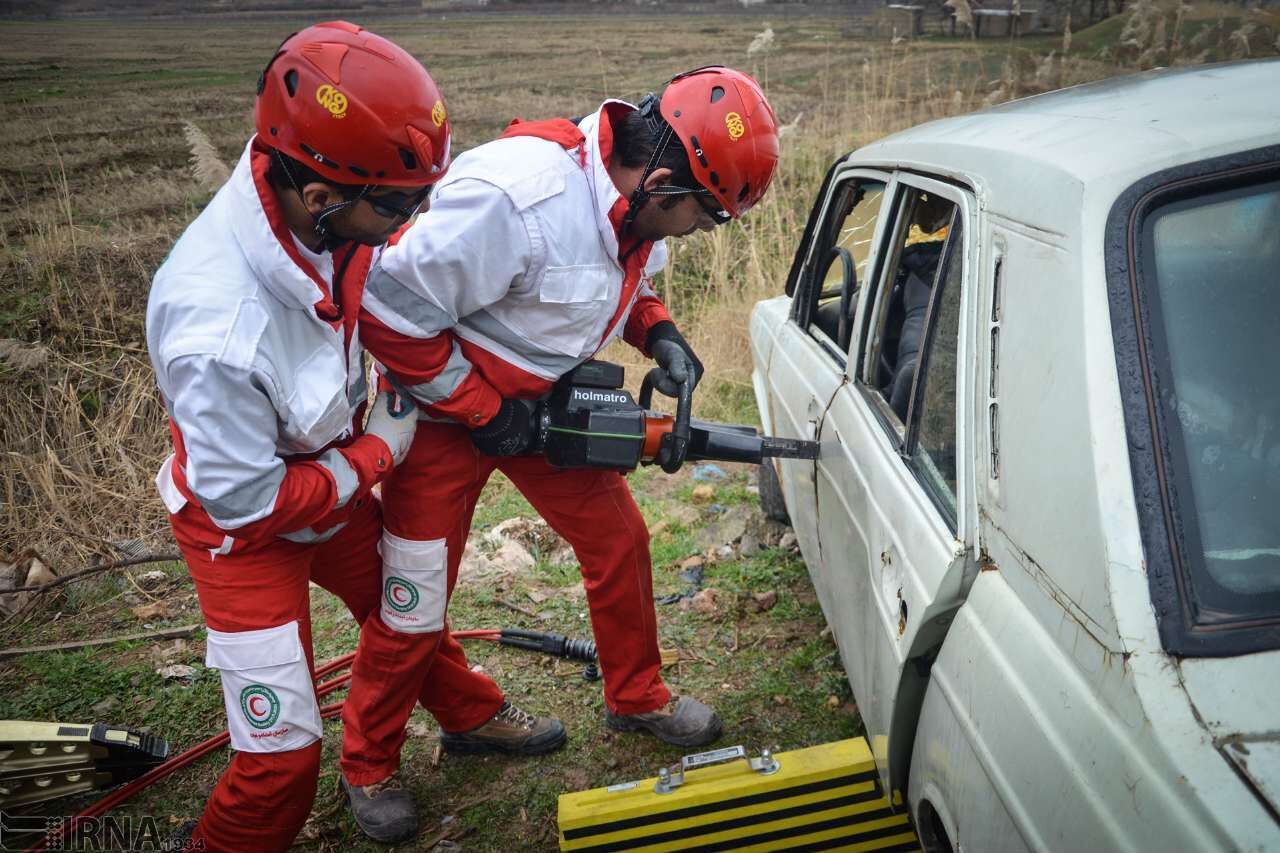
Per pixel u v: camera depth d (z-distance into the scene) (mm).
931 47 11844
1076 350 1343
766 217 6672
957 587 1575
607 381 2133
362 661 2334
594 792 2162
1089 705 1187
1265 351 1331
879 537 1962
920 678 1750
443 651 2562
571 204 1914
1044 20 12305
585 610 3439
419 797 2625
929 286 2510
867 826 2119
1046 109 1937
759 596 3377
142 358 5078
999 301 1567
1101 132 1626
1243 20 7309
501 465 2336
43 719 3016
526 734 2707
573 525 2400
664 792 2119
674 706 2684
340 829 2543
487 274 1848
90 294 5500
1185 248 1390
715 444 2363
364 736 2412
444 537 2186
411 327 1845
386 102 1496
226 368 1555
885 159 2482
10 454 4254
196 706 3059
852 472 2213
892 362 2566
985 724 1397
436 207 1818
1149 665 1134
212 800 1976
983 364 1578
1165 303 1352
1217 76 1819
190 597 3713
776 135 1953
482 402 1998
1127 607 1173
